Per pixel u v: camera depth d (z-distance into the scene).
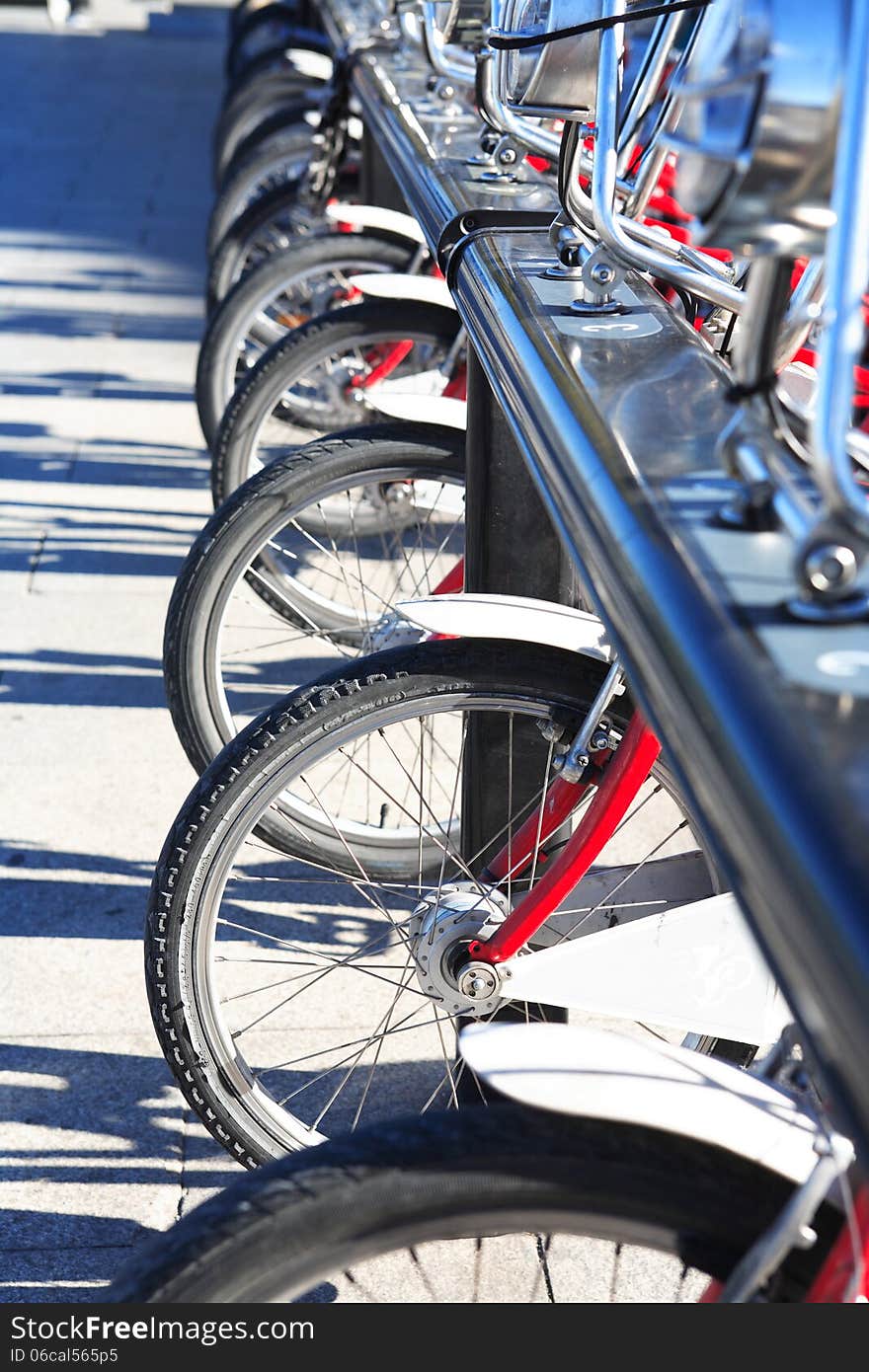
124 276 5.89
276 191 3.71
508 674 1.46
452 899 1.54
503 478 1.61
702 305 1.65
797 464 0.84
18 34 12.63
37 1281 1.63
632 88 1.20
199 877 1.53
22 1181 1.78
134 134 8.64
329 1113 1.88
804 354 1.65
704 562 0.76
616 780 1.40
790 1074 1.04
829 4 0.61
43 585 3.38
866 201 0.62
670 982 1.50
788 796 0.59
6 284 5.72
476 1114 0.89
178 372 4.85
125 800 2.59
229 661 3.03
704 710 0.67
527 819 1.58
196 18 13.51
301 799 2.04
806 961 0.57
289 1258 0.87
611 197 1.20
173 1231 0.91
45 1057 1.99
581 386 1.07
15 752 2.72
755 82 0.62
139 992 2.12
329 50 5.25
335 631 2.61
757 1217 0.86
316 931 2.23
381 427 2.01
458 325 2.45
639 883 1.61
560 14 1.23
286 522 2.01
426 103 2.61
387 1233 0.87
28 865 2.40
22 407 4.49
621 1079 0.89
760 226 0.65
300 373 2.51
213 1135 1.65
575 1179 0.86
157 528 3.72
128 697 2.93
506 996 1.51
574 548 0.94
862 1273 0.84
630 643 0.79
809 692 0.65
